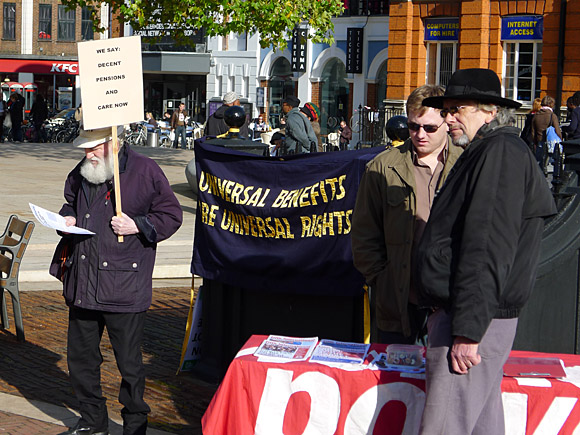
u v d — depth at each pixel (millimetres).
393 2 28844
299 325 5973
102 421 5270
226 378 4551
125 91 4957
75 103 50438
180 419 5691
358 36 33594
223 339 6395
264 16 19766
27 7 49250
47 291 9297
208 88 40719
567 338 5180
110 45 4930
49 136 35531
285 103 12820
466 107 3859
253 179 6082
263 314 6148
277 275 5938
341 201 5684
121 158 5109
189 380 6477
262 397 4477
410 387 4273
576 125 15320
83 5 20922
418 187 4715
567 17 25562
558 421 4195
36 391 6172
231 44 39688
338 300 5805
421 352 4414
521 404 4223
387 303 4789
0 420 5527
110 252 5027
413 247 4684
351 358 4547
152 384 6352
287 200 5879
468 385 3775
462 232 3656
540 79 26531
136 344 5133
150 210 5152
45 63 49531
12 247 7430
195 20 19906
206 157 6324
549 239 5078
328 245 5730
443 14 28031
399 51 28891
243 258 6074
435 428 3805
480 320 3539
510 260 3570
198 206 6410
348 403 4352
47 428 5418
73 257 5117
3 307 7719
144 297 5102
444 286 3674
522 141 3762
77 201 5176
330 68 35312
